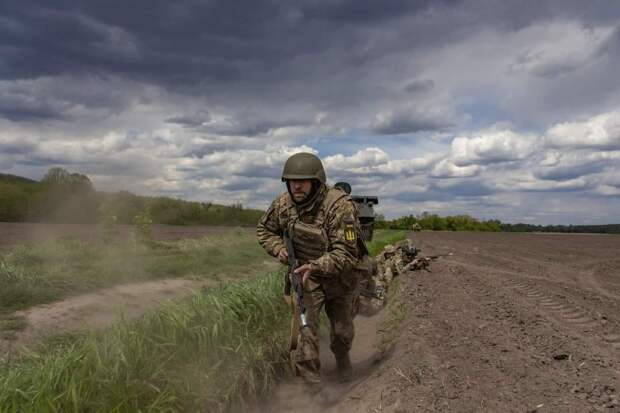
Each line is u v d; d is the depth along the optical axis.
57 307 7.95
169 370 4.11
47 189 25.91
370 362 5.78
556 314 7.83
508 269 15.63
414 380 4.50
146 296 9.18
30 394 3.34
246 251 16.66
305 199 4.62
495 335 6.20
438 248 26.05
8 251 12.13
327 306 5.18
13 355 5.45
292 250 4.74
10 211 25.45
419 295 9.47
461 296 9.42
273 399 4.79
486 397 4.09
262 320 5.80
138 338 4.16
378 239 26.12
